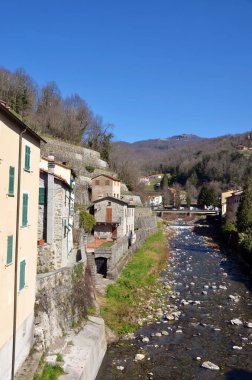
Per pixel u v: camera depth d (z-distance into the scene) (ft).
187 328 114.42
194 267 201.16
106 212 219.41
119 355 96.12
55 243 113.50
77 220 190.90
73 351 82.94
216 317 124.36
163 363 92.27
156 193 627.46
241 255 220.43
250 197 278.05
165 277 175.63
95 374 85.51
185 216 488.44
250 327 115.85
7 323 64.03
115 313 118.73
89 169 309.63
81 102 418.10
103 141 410.52
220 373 88.07
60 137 366.84
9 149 63.21
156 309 129.18
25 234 73.56
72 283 102.99
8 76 338.54
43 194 112.27
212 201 562.25
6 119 61.26
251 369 90.38
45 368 73.10
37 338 79.10
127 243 201.77
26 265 74.38
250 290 157.69
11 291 65.82
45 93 396.57
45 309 84.28
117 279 150.92
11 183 64.39
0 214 59.67
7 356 64.18
